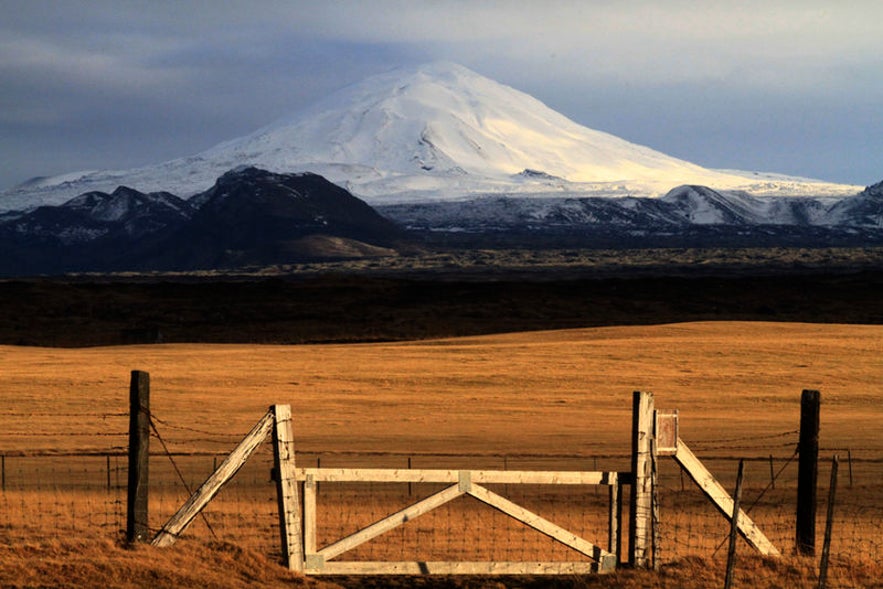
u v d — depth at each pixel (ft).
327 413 350.02
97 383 405.18
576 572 106.01
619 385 417.08
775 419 342.85
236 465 102.63
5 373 429.38
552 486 204.64
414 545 133.49
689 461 109.19
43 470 226.17
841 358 474.90
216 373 439.63
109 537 119.14
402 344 559.38
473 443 287.48
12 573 95.25
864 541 139.95
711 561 110.73
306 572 100.63
